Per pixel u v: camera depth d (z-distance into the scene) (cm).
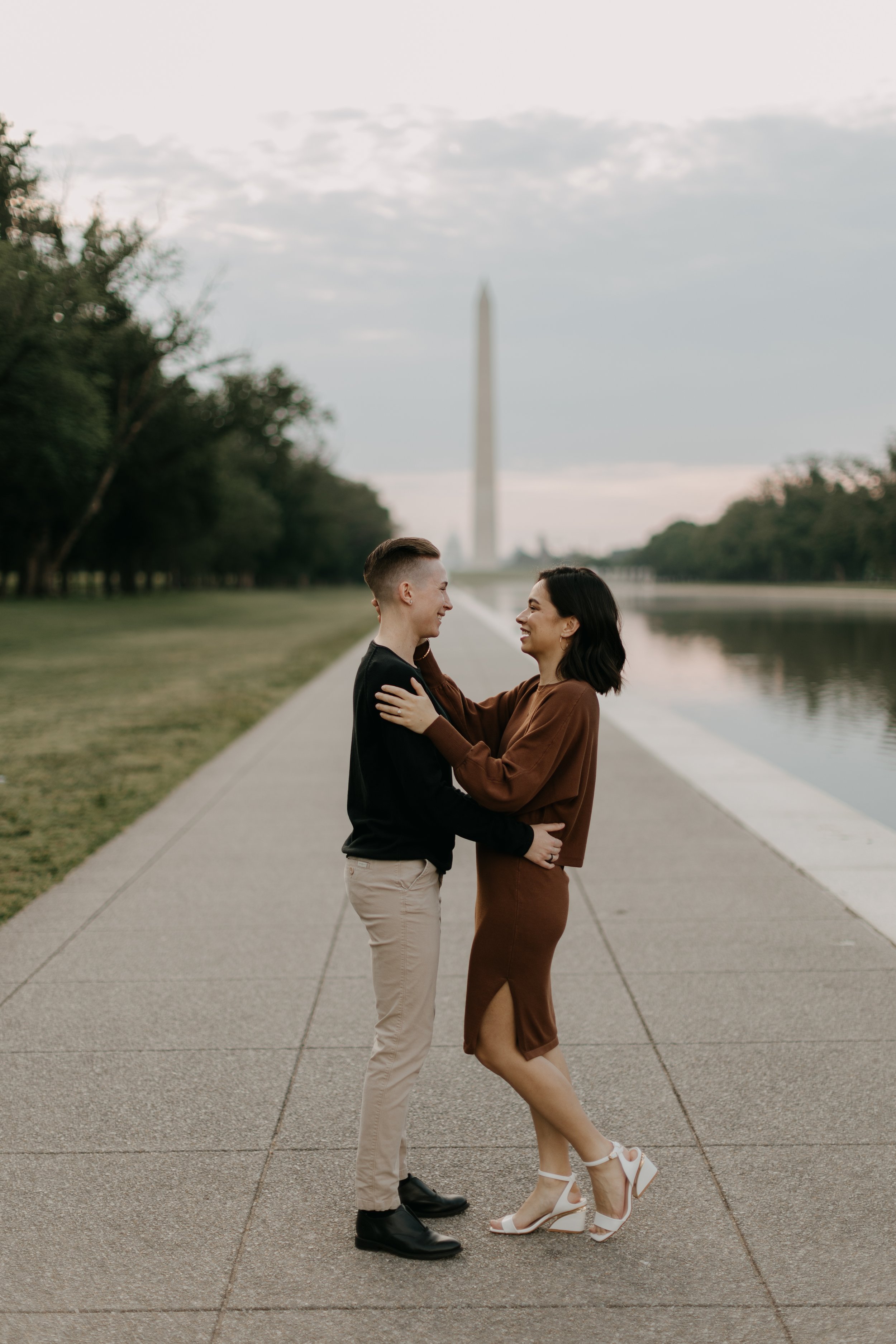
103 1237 294
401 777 277
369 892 288
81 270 3466
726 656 2506
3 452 3344
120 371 4359
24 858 720
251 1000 464
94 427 3459
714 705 1636
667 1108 363
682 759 1055
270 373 5059
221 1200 312
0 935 557
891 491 7856
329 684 1812
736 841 740
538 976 290
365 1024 438
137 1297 269
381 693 277
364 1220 289
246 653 2655
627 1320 259
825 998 459
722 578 12544
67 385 3241
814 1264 280
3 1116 361
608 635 294
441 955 526
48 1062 402
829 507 9138
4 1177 323
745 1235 293
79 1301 267
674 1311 262
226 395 5044
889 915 570
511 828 280
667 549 14825
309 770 1042
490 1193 317
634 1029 430
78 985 483
